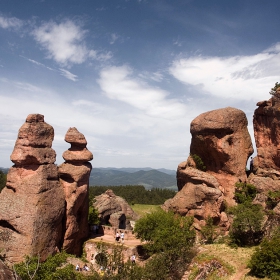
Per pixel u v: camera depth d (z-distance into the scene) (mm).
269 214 41906
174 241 37500
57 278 31047
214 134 56406
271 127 53938
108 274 31938
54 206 43000
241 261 34312
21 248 38750
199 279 32562
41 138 44688
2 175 107625
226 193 55188
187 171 57031
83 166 49156
